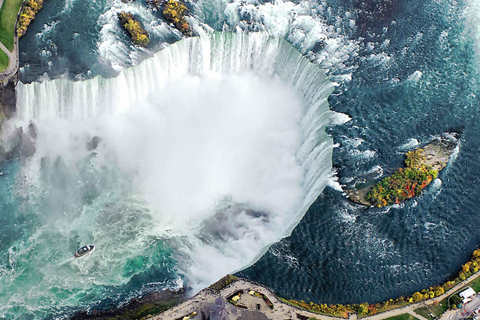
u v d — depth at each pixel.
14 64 187.88
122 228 166.50
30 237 163.00
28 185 172.88
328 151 178.62
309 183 179.25
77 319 147.75
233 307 143.50
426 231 168.38
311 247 161.12
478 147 188.25
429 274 160.00
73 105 185.38
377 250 162.75
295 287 152.00
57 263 158.75
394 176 176.38
